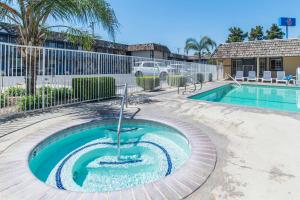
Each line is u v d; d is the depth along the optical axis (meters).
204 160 3.62
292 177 3.12
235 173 3.22
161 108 7.99
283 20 26.11
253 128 5.49
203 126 5.68
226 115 6.88
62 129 5.13
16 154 3.77
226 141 4.58
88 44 10.80
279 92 16.28
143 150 5.11
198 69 20.80
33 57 7.61
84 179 3.83
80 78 9.03
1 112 6.66
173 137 5.72
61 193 2.68
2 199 2.56
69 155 4.84
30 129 5.20
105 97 10.20
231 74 25.53
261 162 3.59
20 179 2.99
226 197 2.64
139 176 3.93
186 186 2.85
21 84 7.72
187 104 8.83
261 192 2.75
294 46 20.77
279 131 5.23
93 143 5.55
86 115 6.73
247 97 14.50
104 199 2.56
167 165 4.34
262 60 23.89
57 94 8.13
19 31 7.98
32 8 7.33
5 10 7.55
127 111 7.42
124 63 11.77
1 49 6.42
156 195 2.65
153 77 13.96
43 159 4.48
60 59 8.38
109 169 4.22
